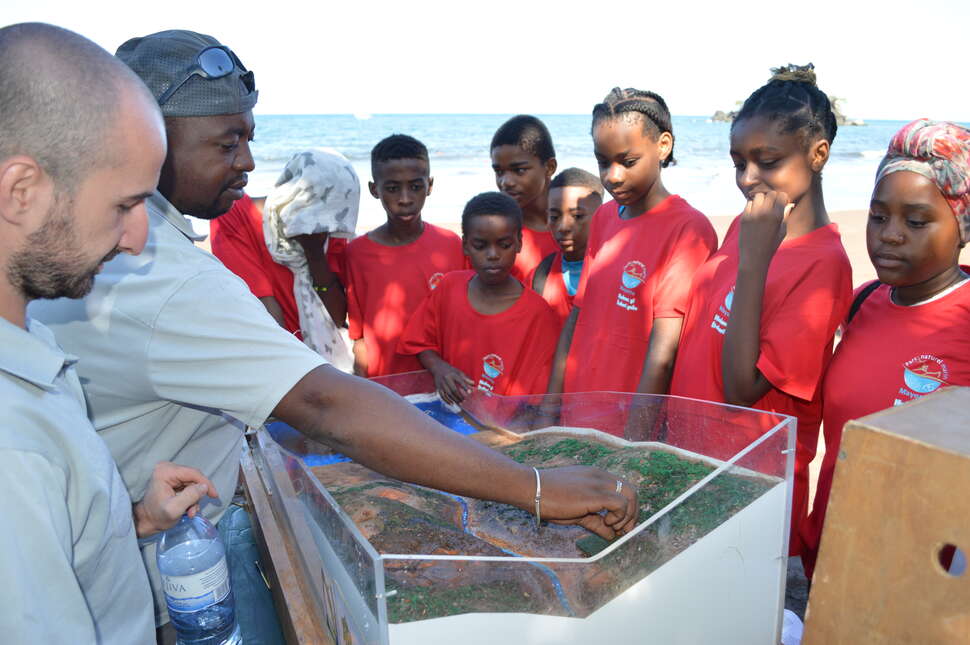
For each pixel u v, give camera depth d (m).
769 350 1.75
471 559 0.93
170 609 1.21
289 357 1.17
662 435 1.39
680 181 20.00
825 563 0.78
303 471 1.22
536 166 3.09
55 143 0.79
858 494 0.74
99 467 0.97
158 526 1.27
